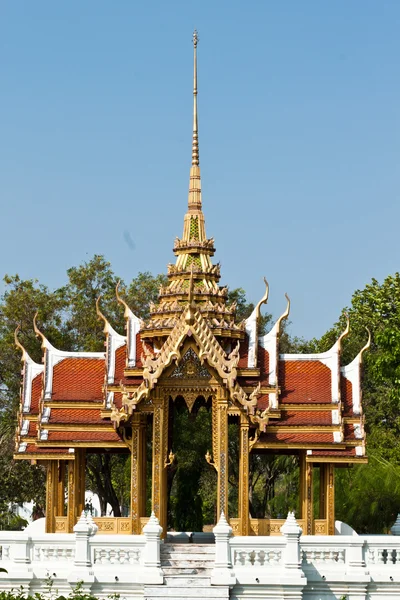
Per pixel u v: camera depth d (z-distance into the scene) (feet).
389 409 234.99
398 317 242.58
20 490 207.62
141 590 104.63
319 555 107.76
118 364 124.88
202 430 191.83
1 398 212.64
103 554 106.63
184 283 127.75
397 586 107.34
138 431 117.50
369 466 176.04
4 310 213.87
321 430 119.44
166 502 117.50
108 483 181.27
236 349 118.42
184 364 115.65
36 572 106.63
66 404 122.31
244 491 116.06
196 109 134.41
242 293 248.73
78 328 216.95
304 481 119.14
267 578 104.12
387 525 174.50
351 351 238.48
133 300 220.02
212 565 107.76
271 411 119.34
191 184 132.26
